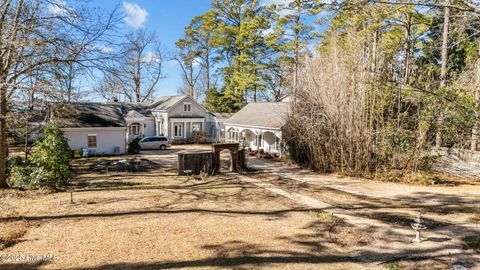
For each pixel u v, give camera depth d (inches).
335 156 673.0
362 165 635.5
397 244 283.9
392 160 612.7
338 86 656.4
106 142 1024.2
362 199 454.6
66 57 450.9
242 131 1112.8
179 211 383.9
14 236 291.6
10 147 964.0
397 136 606.5
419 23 784.9
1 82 434.3
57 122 520.1
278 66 1384.1
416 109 632.4
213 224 335.6
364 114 630.5
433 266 240.8
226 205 415.5
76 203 412.8
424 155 604.1
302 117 713.6
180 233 307.0
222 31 1425.9
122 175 649.0
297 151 761.6
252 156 966.4
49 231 307.6
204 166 671.1
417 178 577.3
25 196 446.3
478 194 488.7
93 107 1098.1
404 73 789.2
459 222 350.0
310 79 709.9
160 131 1430.9
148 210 385.7
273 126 904.3
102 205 405.4
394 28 909.8
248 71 1406.3
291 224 338.3
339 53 673.6
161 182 575.5
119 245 275.6
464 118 510.3
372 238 298.5
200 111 1475.1
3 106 465.7
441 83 618.5
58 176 502.3
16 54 447.8
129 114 1398.9
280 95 1529.3
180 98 1418.6
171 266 236.4
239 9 1434.5
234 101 1589.6
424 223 345.4
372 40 822.5
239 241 288.0
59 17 442.9
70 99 520.7
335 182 581.6
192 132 1444.4
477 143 647.1
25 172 509.7
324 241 290.2
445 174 642.2
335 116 663.8
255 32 1336.1
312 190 514.0
